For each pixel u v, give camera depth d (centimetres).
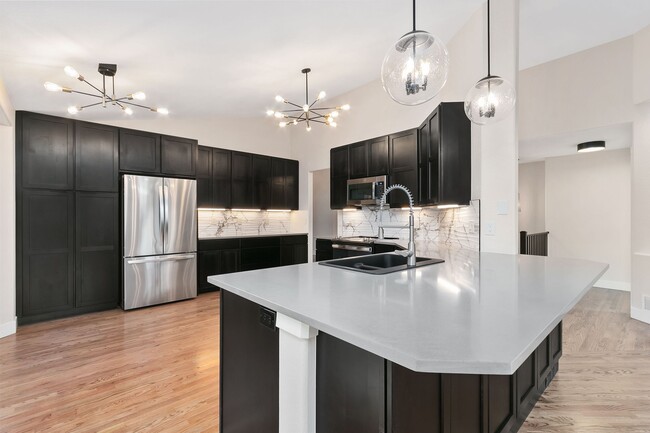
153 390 221
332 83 443
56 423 185
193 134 539
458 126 303
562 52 389
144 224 416
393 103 466
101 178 396
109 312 397
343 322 93
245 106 460
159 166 444
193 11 208
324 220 796
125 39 228
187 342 303
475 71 307
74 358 269
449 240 353
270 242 588
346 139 554
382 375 90
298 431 112
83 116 380
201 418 191
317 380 111
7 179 324
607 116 370
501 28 282
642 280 364
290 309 107
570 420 193
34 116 349
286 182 645
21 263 343
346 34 299
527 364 191
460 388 123
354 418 98
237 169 569
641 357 277
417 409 99
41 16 190
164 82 315
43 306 357
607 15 319
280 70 349
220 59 285
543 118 416
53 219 362
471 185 304
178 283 446
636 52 349
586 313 395
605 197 530
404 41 161
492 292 129
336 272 175
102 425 184
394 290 133
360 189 446
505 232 275
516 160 272
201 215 554
